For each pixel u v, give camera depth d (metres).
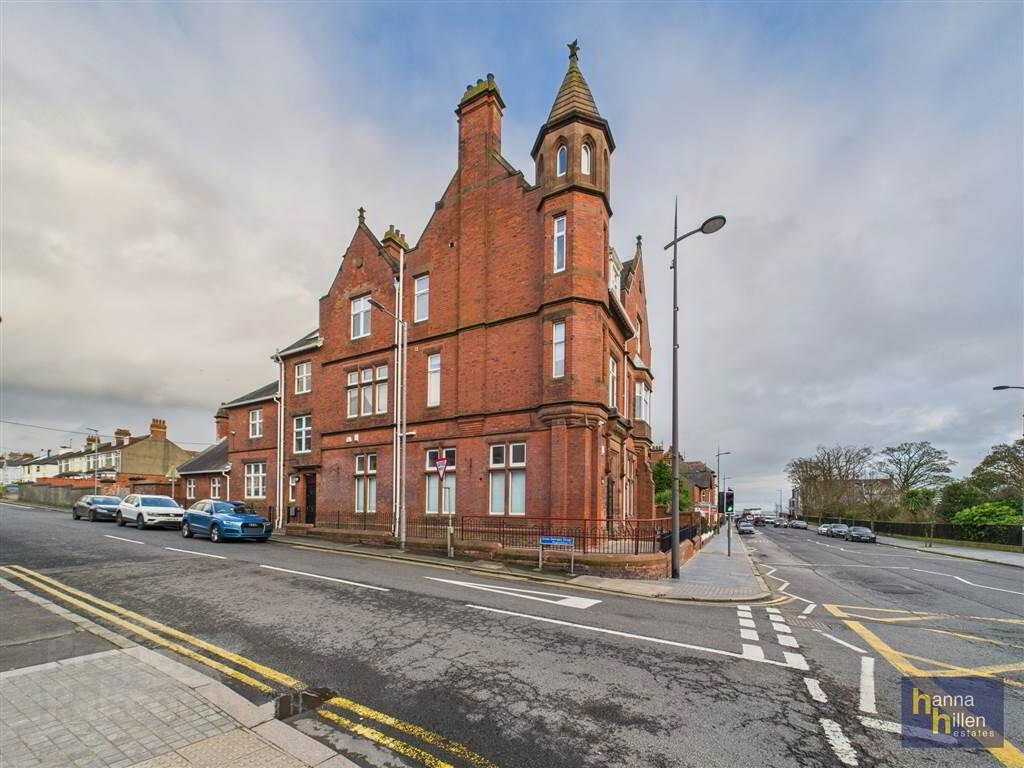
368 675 5.77
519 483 16.91
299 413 25.58
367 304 22.73
